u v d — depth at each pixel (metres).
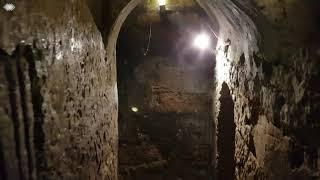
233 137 5.53
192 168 7.38
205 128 7.81
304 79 2.24
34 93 1.85
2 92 1.59
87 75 2.94
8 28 1.59
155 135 8.23
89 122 2.95
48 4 2.02
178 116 8.10
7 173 1.62
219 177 5.64
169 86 8.12
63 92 2.25
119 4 3.96
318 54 2.06
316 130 2.11
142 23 7.49
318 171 2.09
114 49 4.52
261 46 3.10
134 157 7.75
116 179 4.43
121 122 8.45
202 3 5.12
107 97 3.88
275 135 2.82
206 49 6.71
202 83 7.95
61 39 2.23
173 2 6.65
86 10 3.00
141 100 8.30
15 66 1.68
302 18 2.18
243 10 3.05
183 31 7.48
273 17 2.60
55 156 2.07
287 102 2.54
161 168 7.45
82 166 2.69
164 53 8.03
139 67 8.22
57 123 2.12
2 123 1.59
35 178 1.84
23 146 1.76
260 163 3.29
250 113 3.69
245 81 3.89
